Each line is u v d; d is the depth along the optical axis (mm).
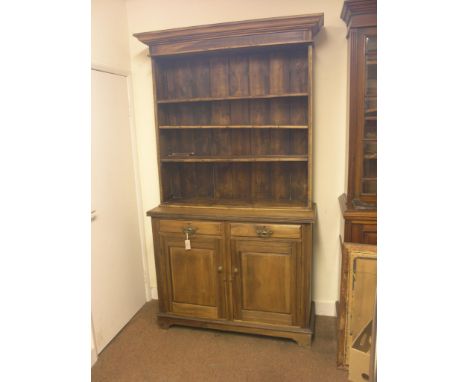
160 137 2492
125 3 2518
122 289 2525
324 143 2404
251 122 2484
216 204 2453
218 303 2350
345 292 1996
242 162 2547
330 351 2205
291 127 2238
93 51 2180
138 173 2727
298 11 2287
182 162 2635
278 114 2432
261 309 2281
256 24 2066
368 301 1963
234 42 2164
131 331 2482
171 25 2494
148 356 2211
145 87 2619
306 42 2078
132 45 2578
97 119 2225
